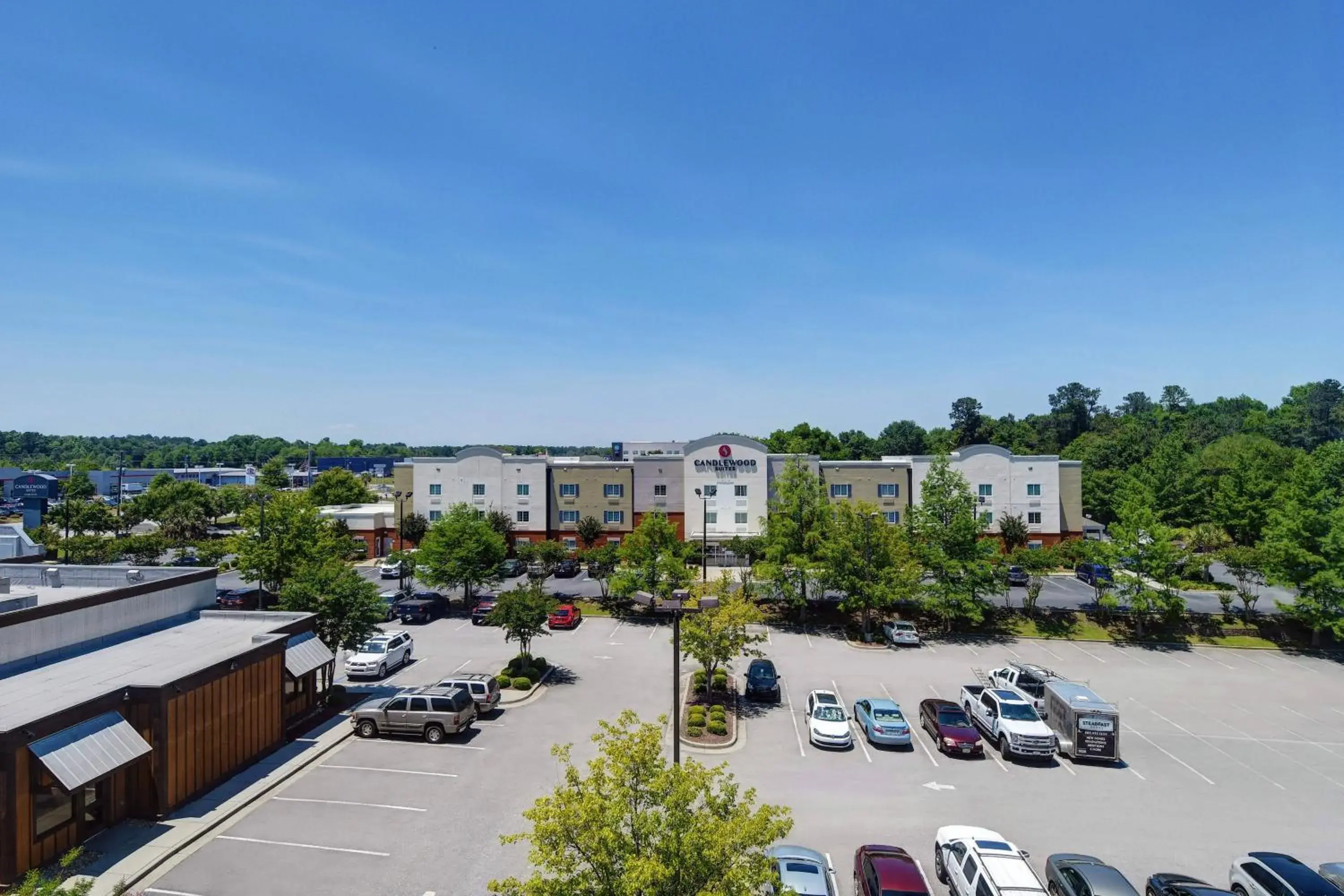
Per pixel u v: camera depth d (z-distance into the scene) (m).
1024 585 55.00
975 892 15.01
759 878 11.46
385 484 172.38
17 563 37.72
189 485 86.38
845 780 23.33
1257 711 30.77
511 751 25.23
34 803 16.84
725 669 35.28
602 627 44.19
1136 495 46.75
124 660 22.92
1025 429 129.50
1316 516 40.16
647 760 12.59
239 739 23.05
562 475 68.25
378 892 16.67
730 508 65.75
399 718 26.27
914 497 66.12
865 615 41.47
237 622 28.42
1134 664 37.56
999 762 25.16
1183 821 20.97
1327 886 15.66
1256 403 170.12
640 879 10.37
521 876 17.34
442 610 48.06
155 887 16.75
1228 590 47.88
